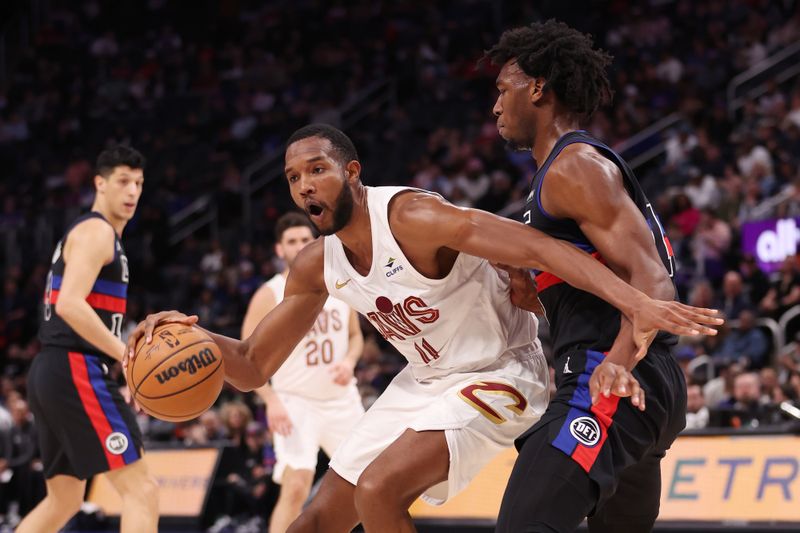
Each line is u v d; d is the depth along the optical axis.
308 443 5.70
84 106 19.22
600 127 14.02
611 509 3.31
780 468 6.21
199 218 16.39
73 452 4.77
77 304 4.70
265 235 15.10
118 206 5.13
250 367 3.66
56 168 18.03
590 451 2.91
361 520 3.32
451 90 16.55
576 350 3.07
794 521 6.02
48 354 4.86
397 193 3.35
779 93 12.89
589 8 16.58
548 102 3.24
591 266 2.90
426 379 3.66
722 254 10.27
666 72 14.64
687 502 6.50
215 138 17.84
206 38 20.02
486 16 17.88
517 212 12.63
